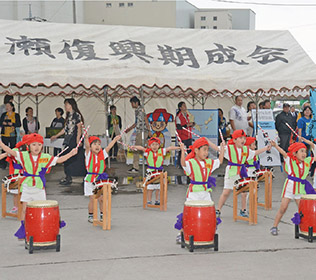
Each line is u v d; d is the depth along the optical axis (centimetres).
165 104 2131
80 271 559
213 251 648
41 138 713
